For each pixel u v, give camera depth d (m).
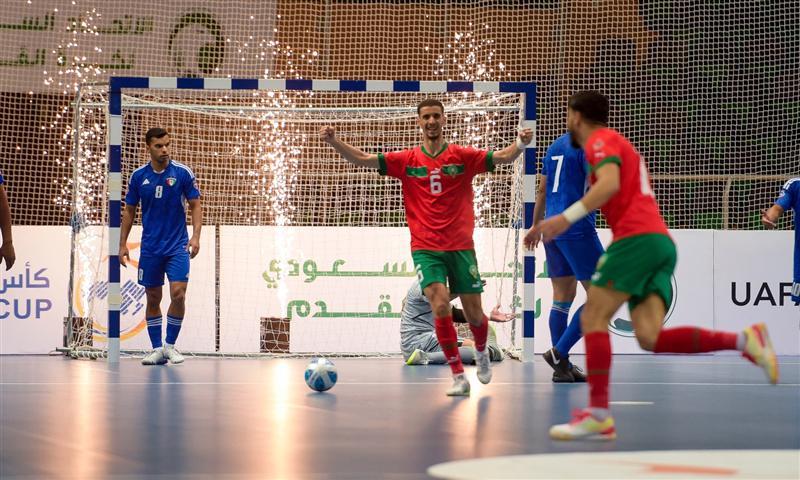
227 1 37.03
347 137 34.34
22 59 35.50
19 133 36.25
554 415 11.98
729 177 28.95
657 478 7.54
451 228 14.82
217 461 8.52
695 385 16.47
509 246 25.81
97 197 29.72
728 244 25.62
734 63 37.81
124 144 28.19
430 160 14.79
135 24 36.25
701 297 25.50
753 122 37.56
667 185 33.62
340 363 21.88
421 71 39.75
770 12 37.72
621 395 14.70
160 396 14.23
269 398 14.00
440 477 7.66
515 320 25.34
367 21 39.28
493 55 39.59
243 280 25.39
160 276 21.58
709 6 37.84
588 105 10.63
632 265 9.78
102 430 10.52
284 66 38.31
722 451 9.09
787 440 9.91
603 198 9.53
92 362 21.75
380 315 25.56
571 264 17.00
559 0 38.84
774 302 25.62
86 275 25.20
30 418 11.57
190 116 33.69
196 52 36.88
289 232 25.56
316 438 9.95
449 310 14.48
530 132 14.49
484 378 15.93
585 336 9.97
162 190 21.30
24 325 24.66
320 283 25.55
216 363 21.67
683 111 37.84
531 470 7.95
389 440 9.80
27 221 36.50
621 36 38.28
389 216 30.39
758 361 9.69
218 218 31.67
